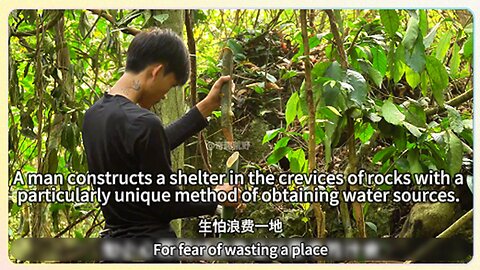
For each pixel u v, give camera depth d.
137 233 1.95
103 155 1.90
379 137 2.51
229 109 2.10
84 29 2.65
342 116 2.01
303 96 2.05
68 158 2.84
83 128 1.99
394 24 2.02
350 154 2.10
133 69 1.98
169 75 1.98
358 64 2.08
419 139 2.05
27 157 3.16
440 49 2.18
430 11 2.93
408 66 2.01
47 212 2.68
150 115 1.88
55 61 2.75
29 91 3.07
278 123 3.21
